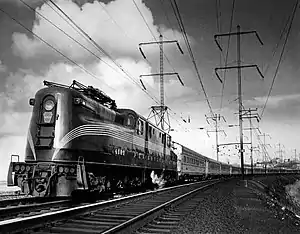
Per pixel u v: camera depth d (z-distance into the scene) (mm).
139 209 12219
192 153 40781
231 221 10859
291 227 10469
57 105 13984
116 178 18281
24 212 11156
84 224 8805
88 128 14961
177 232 8562
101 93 17328
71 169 13367
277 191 41344
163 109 33469
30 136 14000
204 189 25359
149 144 23656
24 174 13289
